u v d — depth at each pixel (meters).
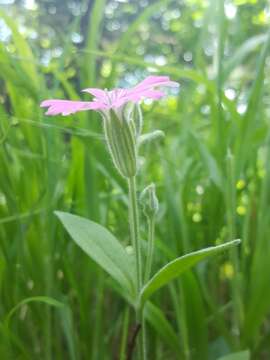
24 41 0.13
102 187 0.14
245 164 0.14
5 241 0.11
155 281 0.09
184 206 0.13
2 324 0.10
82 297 0.11
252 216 0.14
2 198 0.13
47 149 0.11
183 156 0.16
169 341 0.11
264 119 0.16
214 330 0.14
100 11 0.13
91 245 0.09
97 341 0.11
